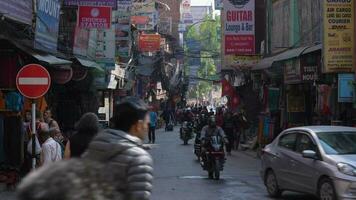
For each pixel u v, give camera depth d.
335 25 18.47
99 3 22.14
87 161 2.33
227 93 36.84
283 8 28.50
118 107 4.60
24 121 16.50
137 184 4.07
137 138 4.33
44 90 13.09
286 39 27.98
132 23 46.44
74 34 22.97
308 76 20.27
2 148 14.99
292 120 25.59
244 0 31.00
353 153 12.30
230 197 14.04
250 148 30.06
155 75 61.62
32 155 13.31
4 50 15.48
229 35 31.11
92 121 7.41
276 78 26.94
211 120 18.44
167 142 36.75
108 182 2.30
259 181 17.42
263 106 30.95
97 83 28.78
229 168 21.56
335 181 11.55
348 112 19.27
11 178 14.21
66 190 2.12
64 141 17.83
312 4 23.77
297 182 12.98
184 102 91.56
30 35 16.92
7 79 15.48
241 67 31.48
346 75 18.00
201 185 16.36
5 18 14.45
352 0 18.55
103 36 29.39
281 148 13.93
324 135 12.78
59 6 19.67
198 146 23.48
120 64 37.94
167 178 18.08
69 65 17.78
